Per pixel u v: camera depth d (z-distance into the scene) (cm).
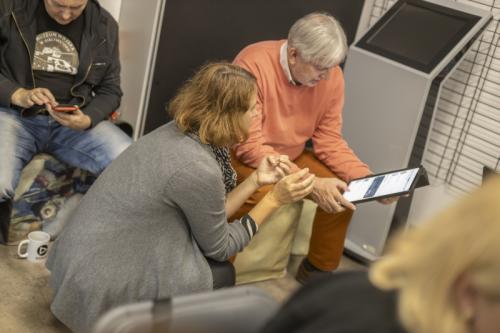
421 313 95
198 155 206
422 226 100
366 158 329
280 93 278
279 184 237
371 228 333
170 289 214
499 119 340
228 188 241
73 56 290
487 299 91
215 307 129
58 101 291
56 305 219
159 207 209
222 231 218
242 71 213
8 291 254
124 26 341
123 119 346
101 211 215
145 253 213
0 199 261
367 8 362
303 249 319
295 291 117
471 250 91
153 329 122
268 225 285
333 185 271
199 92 210
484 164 348
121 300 214
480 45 342
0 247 278
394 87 315
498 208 92
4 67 279
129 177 213
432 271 95
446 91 357
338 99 295
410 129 313
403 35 324
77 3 275
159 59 327
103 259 213
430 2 329
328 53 261
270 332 112
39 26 282
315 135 301
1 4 273
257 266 290
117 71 302
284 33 345
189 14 323
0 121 274
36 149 281
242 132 212
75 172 288
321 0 347
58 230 290
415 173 257
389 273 104
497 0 335
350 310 104
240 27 336
